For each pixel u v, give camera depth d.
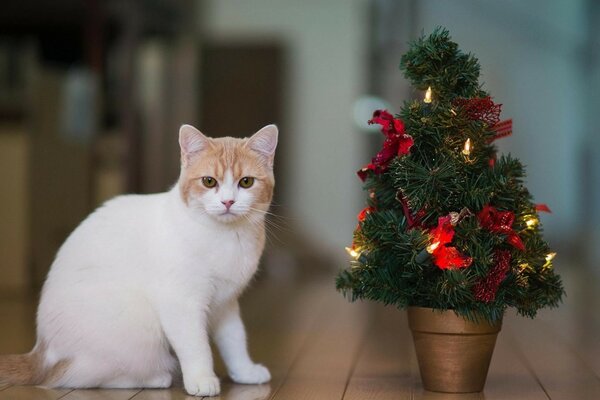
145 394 2.16
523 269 2.12
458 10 7.47
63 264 2.24
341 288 2.23
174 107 6.03
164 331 2.16
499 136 2.21
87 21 5.35
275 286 5.41
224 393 2.20
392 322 3.74
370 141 6.86
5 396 2.11
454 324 2.13
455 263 2.05
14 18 5.40
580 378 2.43
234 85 6.88
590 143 7.80
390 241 2.12
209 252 2.15
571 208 7.80
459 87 2.19
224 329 2.33
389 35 6.86
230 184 2.16
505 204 2.12
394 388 2.27
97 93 5.28
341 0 6.84
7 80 4.87
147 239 2.19
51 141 5.02
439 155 2.13
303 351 2.92
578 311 4.07
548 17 7.62
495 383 2.34
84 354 2.17
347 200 6.82
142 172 5.49
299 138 6.87
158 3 5.79
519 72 7.70
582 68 7.71
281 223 6.56
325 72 6.85
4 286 4.86
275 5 6.88
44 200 4.98
